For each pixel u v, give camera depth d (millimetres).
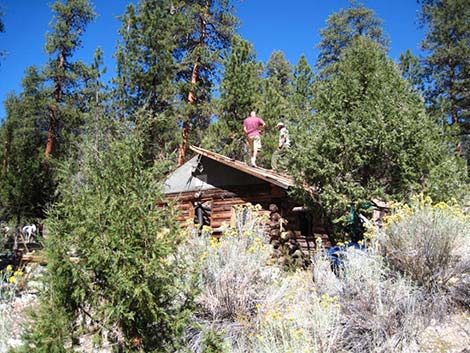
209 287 5438
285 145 10711
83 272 3588
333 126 9984
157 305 3799
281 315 4859
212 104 20875
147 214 3770
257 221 8242
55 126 23141
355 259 6012
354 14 30562
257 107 18797
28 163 12945
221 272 5488
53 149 22328
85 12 24891
